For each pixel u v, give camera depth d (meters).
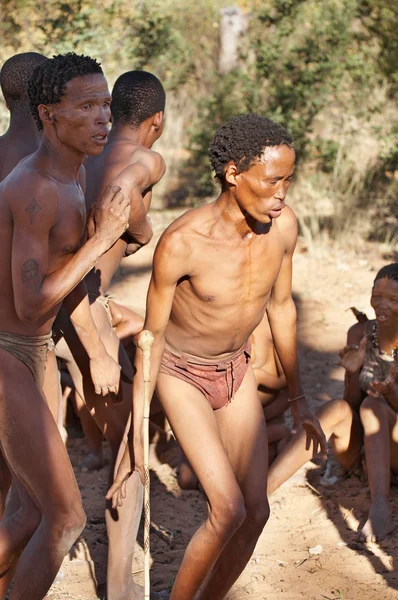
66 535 3.22
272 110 9.91
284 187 3.18
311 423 3.74
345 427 4.63
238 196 3.20
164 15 10.82
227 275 3.30
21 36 9.73
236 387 3.51
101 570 4.10
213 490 3.21
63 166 3.29
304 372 6.49
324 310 7.58
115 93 4.42
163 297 3.30
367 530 4.26
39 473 3.20
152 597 3.84
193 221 3.29
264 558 4.16
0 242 3.21
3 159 4.00
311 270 8.42
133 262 8.70
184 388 3.42
